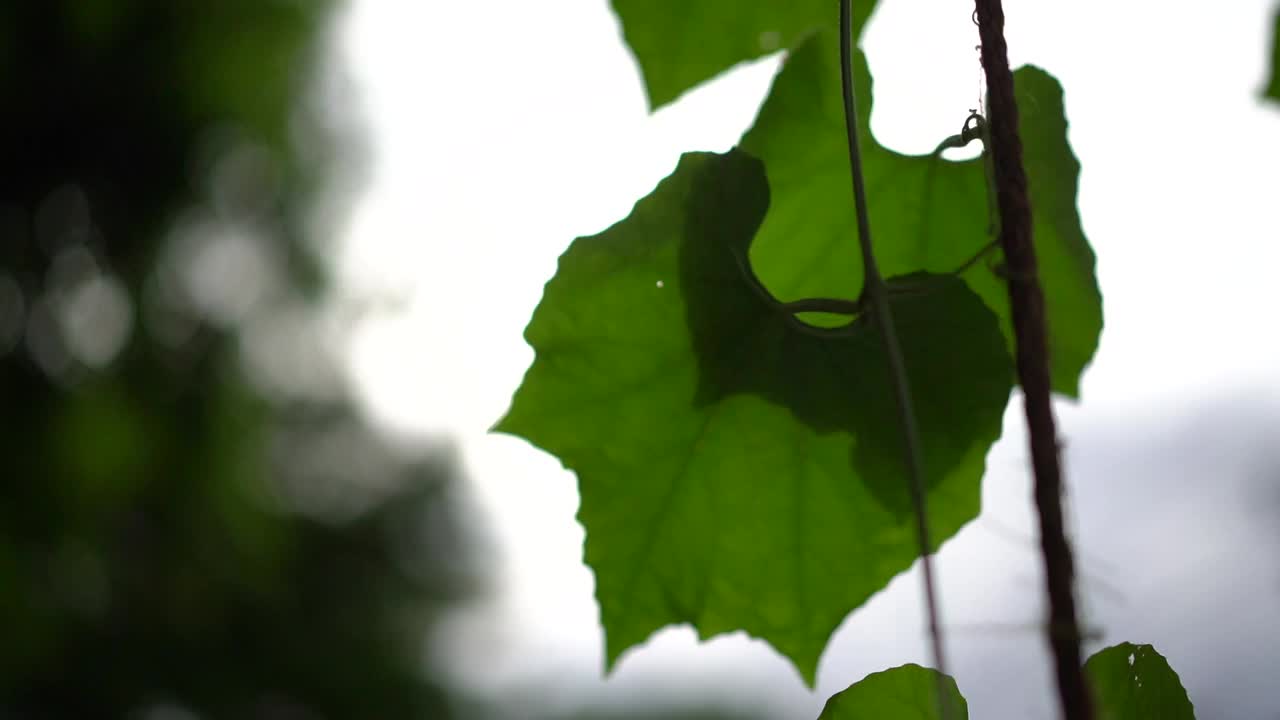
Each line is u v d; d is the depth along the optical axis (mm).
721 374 576
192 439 4039
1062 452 396
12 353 3619
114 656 3762
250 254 4520
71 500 3658
